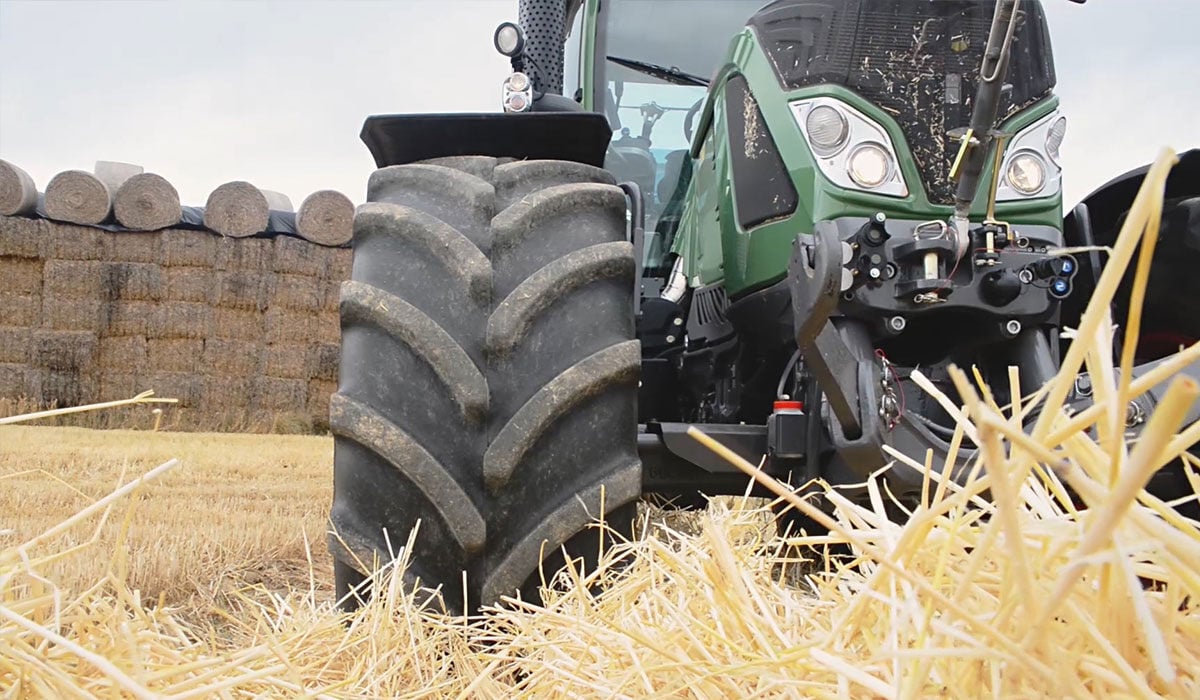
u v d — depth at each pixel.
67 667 1.10
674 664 1.12
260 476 6.12
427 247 1.83
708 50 3.46
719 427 2.16
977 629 0.82
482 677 1.42
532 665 1.46
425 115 2.01
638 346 1.81
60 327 11.09
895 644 0.88
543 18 2.36
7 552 1.12
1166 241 2.32
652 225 3.34
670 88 3.46
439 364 1.72
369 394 1.76
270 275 11.55
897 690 0.87
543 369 1.76
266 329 11.55
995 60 1.92
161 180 11.36
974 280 2.02
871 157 2.18
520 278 1.82
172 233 11.34
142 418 11.23
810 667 1.00
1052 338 2.12
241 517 4.24
